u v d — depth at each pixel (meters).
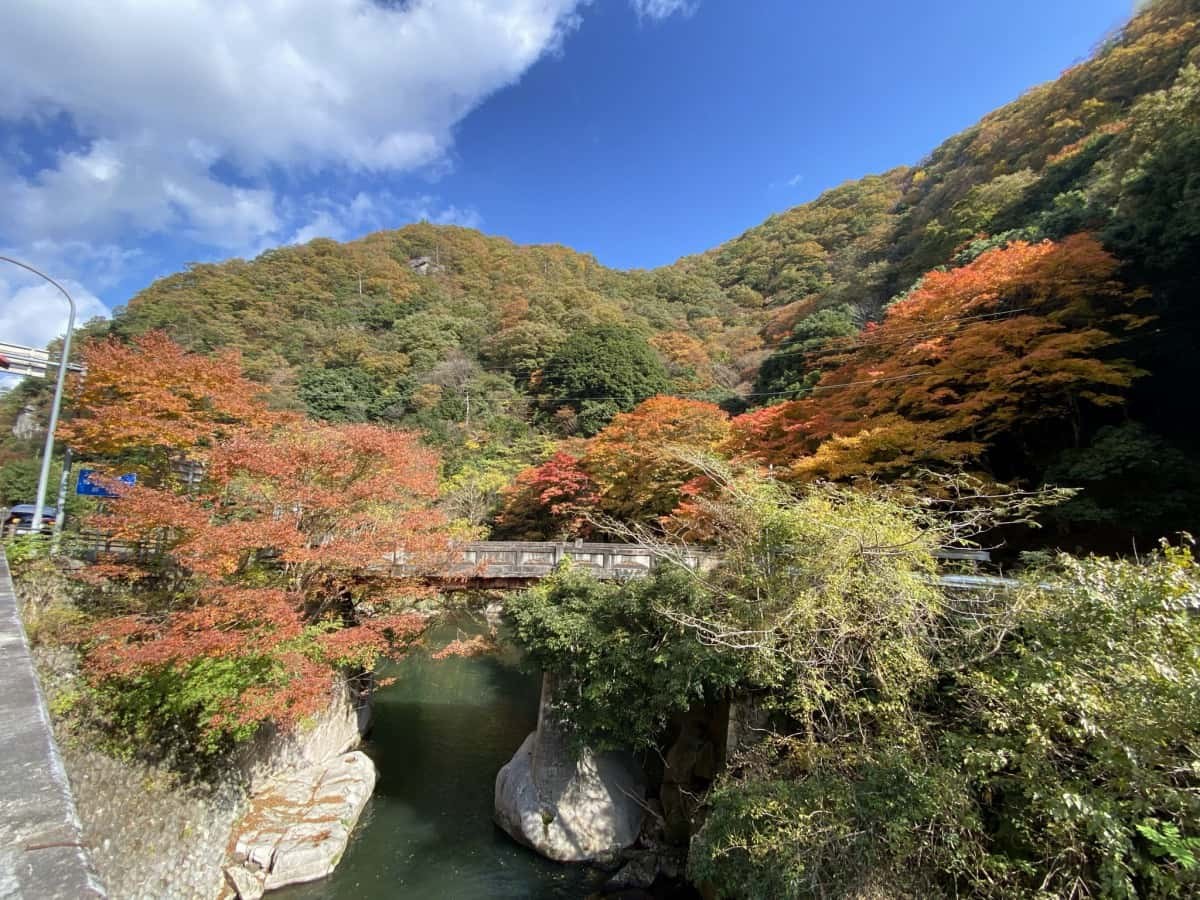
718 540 7.40
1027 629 4.98
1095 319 11.70
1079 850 3.85
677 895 7.66
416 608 12.62
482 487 26.06
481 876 8.19
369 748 11.99
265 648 7.57
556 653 8.75
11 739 1.70
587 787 9.03
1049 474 10.51
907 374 13.24
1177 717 3.57
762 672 6.11
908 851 4.38
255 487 8.91
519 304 49.66
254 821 8.45
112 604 8.91
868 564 5.47
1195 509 9.30
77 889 1.06
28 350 11.69
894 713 5.32
